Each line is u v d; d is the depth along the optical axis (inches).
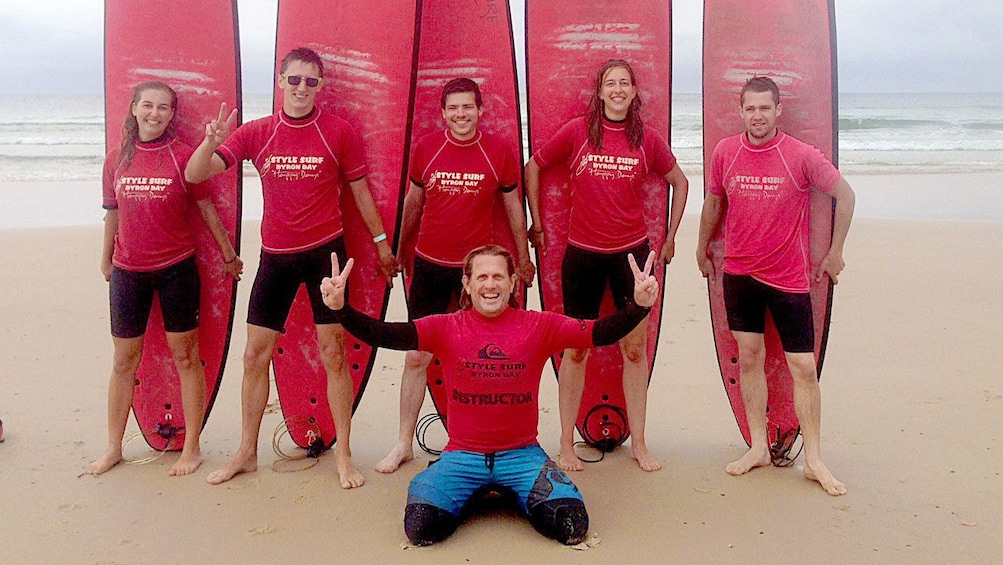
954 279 305.1
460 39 167.3
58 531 125.4
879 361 212.1
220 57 155.6
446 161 148.6
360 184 146.4
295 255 142.3
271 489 142.4
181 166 145.3
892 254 352.8
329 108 156.5
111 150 151.2
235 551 119.7
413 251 163.3
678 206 155.7
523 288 160.4
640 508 134.3
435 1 167.3
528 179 157.9
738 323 148.2
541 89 163.0
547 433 173.9
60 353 218.2
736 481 145.3
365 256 157.1
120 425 151.4
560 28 161.2
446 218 150.1
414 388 155.6
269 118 143.1
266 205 143.8
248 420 148.5
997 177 672.4
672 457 157.8
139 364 156.3
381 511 133.4
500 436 124.8
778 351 156.4
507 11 164.7
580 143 148.9
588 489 142.5
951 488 140.4
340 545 121.5
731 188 144.9
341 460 146.9
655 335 161.9
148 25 155.2
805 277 143.2
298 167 140.0
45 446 160.7
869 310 263.3
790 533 124.9
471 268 124.8
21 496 137.9
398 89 154.3
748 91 139.4
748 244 143.6
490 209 152.9
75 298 274.5
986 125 1193.4
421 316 155.1
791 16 152.8
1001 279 304.0
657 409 185.3
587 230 148.6
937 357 214.4
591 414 163.2
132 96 144.2
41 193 561.9
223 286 157.8
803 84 152.9
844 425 170.9
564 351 151.6
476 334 124.2
